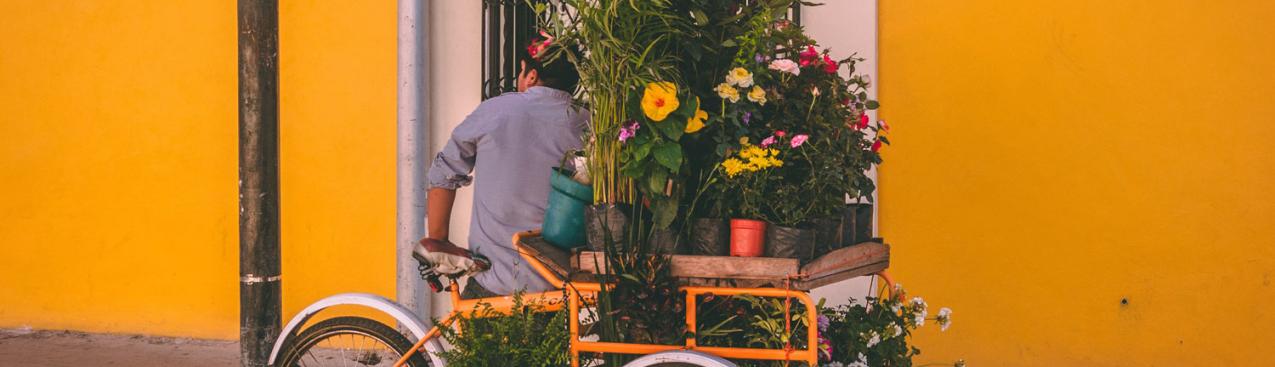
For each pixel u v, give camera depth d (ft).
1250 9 15.96
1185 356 16.40
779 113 11.59
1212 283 16.26
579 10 11.48
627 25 11.25
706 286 10.87
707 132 11.37
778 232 10.90
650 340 10.98
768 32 12.02
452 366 12.06
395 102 19.40
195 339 20.89
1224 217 16.17
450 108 19.06
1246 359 16.17
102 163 21.36
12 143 21.94
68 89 21.50
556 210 11.73
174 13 20.68
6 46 21.86
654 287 10.77
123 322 21.36
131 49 21.02
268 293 15.88
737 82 11.02
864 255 11.85
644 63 11.17
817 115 11.47
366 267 19.74
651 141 10.93
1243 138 16.06
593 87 11.40
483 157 12.50
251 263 15.81
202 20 20.49
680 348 10.82
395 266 19.42
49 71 21.61
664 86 10.77
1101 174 16.60
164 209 20.98
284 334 13.48
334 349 16.94
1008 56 16.83
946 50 17.04
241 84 15.72
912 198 17.30
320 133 19.90
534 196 12.47
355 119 19.66
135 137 21.09
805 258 10.93
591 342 11.19
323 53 19.79
